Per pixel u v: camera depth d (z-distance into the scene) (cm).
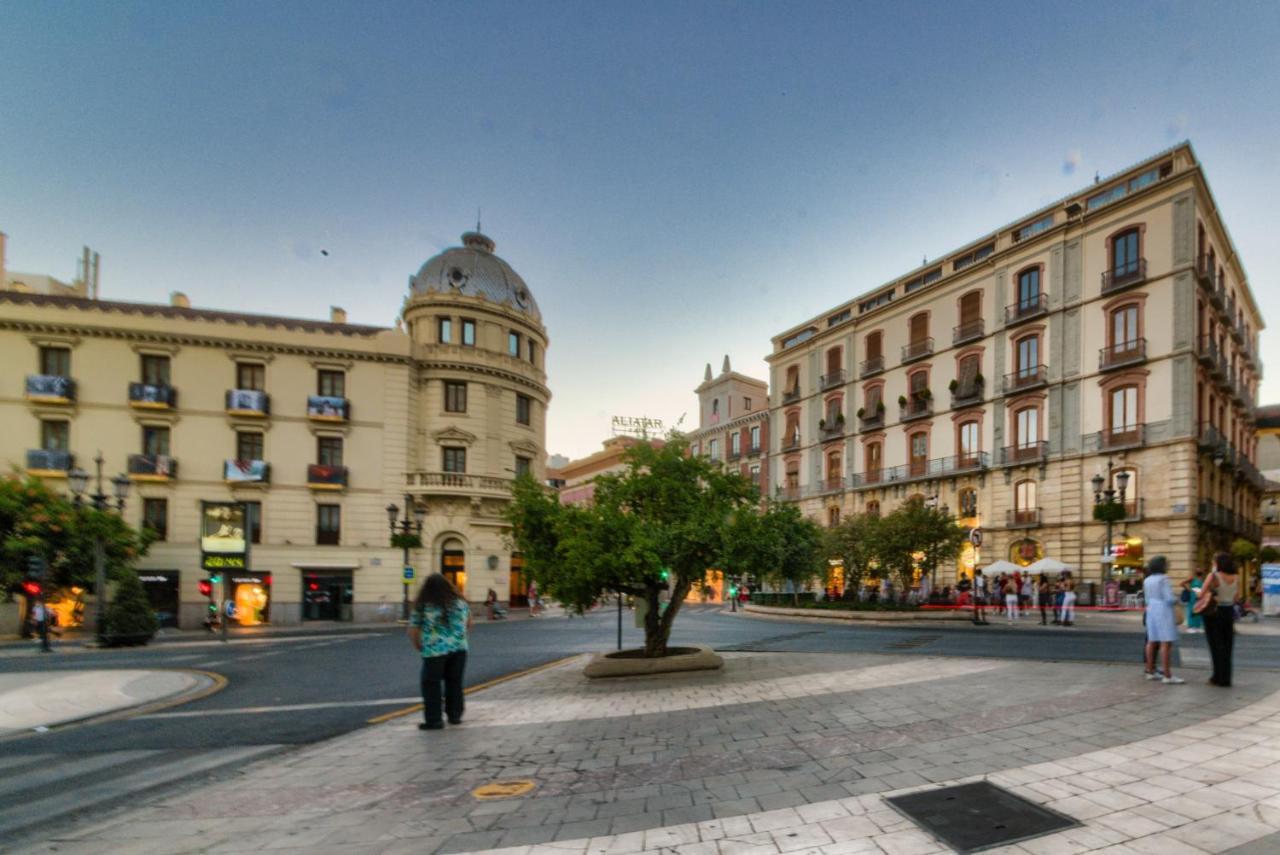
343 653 1595
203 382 3006
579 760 558
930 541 2250
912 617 2189
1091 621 2136
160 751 666
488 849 377
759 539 1021
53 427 2891
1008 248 3209
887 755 526
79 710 878
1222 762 474
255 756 631
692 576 1098
